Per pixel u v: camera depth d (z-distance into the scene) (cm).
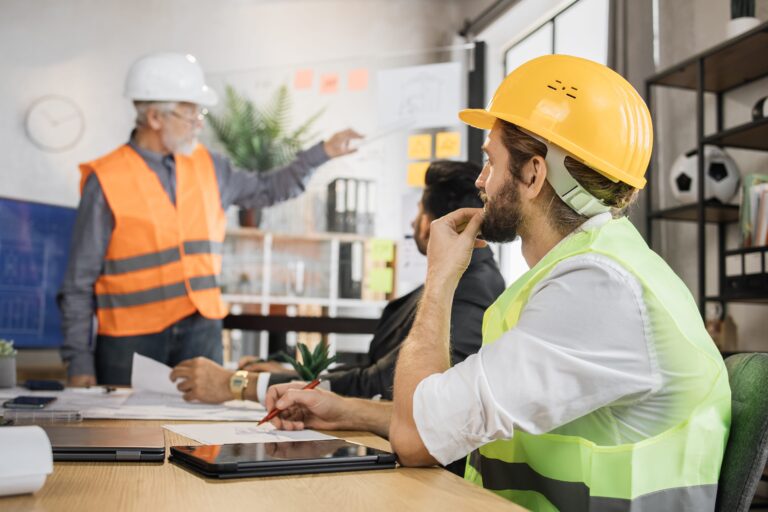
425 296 112
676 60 355
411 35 580
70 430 108
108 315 322
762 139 292
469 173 191
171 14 542
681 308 100
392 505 74
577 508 96
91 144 520
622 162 106
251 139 476
